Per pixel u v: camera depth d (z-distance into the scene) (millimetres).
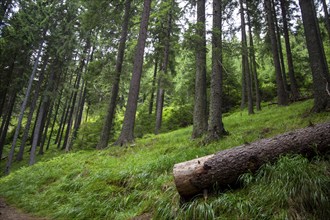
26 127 27547
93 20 17688
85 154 14844
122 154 12039
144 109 34500
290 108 15867
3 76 24141
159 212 4984
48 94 23547
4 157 31844
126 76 21312
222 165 4988
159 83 21906
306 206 3812
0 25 19109
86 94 31266
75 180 8859
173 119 26828
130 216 5441
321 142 4926
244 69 26391
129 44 19812
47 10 21641
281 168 4543
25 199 8852
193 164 5160
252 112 19906
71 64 26062
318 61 10781
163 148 11500
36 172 12930
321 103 10453
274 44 20469
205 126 12703
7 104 29922
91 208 6246
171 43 21234
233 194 4637
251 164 4996
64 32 23188
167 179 6586
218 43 11031
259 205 4152
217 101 10680
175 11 15156
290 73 20891
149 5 15250
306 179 4098
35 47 22953
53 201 7758
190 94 24562
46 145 36906
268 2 21344
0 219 6785
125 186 7137
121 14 19141
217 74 10898
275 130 9500
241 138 9312
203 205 4480
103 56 19562
